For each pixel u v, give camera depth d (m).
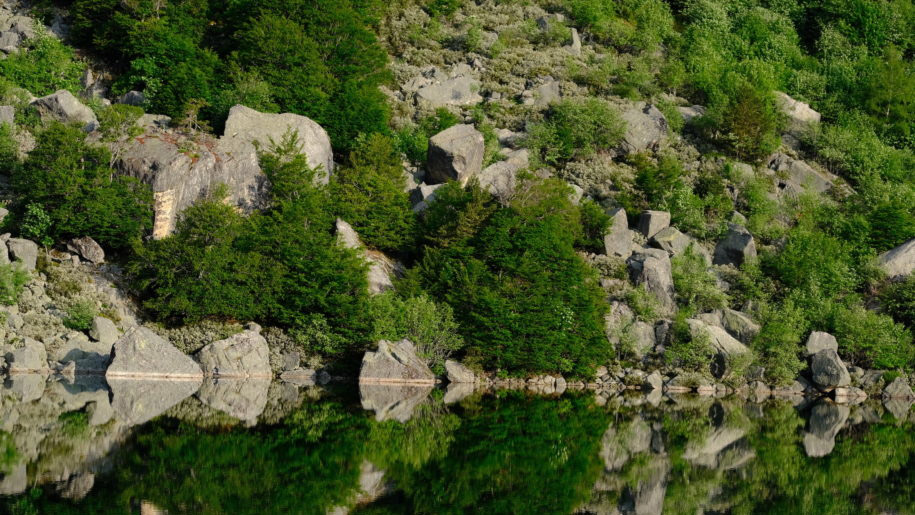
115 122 52.81
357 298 48.47
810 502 24.52
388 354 46.53
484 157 64.06
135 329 43.59
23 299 45.69
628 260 57.78
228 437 28.28
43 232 49.94
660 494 24.62
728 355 51.78
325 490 22.53
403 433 31.11
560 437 32.38
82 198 49.97
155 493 21.06
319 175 57.47
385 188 56.03
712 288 56.31
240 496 21.34
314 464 25.33
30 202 50.19
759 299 58.03
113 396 36.09
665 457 29.86
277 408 35.56
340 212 54.84
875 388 53.38
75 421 29.53
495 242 51.06
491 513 21.64
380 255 55.12
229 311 47.75
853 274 60.44
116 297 48.47
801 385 53.09
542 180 56.53
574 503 23.16
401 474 25.05
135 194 50.94
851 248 62.91
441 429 32.50
